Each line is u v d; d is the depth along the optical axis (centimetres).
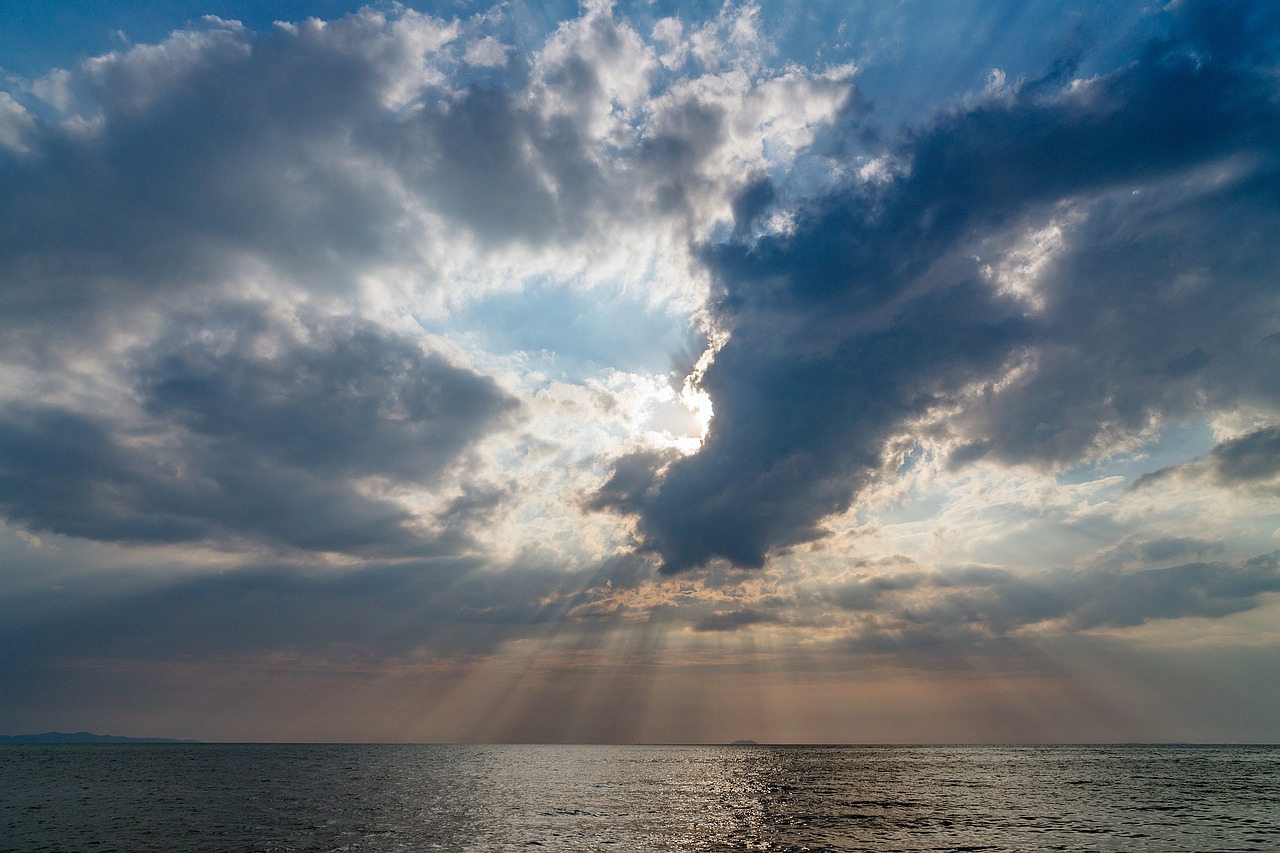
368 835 6450
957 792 10688
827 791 10938
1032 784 12112
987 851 5766
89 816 7688
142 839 6188
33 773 14350
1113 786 11675
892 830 6850
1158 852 5681
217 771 15300
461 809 8481
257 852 5600
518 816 7850
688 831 6812
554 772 15788
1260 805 8862
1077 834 6575
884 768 17262
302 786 11600
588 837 6444
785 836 6506
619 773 15538
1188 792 10588
